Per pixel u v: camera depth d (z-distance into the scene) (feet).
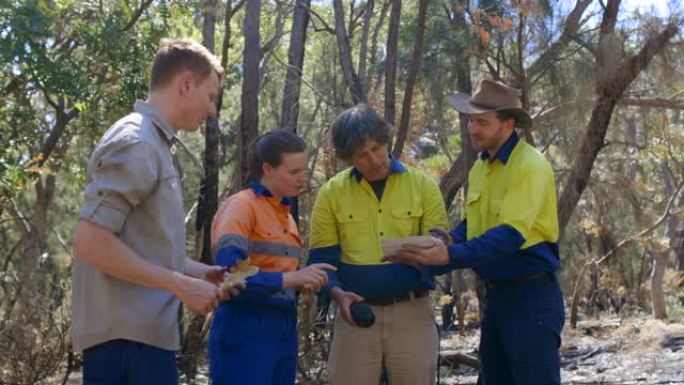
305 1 35.27
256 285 13.60
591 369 49.44
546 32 33.55
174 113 11.47
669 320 93.04
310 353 27.71
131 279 10.64
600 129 34.30
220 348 14.10
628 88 35.35
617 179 39.17
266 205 14.40
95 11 39.58
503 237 15.23
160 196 11.14
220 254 13.71
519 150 16.12
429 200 16.63
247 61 32.68
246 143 32.50
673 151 40.65
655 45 33.50
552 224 15.99
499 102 16.08
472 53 34.96
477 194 16.58
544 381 15.84
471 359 40.37
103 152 10.78
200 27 52.37
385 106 28.96
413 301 16.30
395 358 16.28
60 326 28.76
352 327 16.37
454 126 53.31
